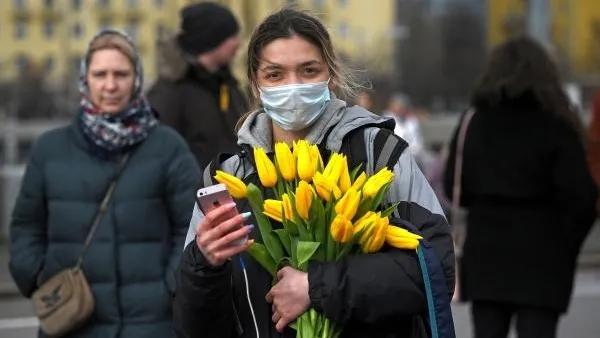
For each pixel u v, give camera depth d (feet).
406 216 10.72
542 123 19.45
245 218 10.10
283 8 11.51
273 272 10.70
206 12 21.94
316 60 10.92
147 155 16.20
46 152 16.30
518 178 19.53
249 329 10.80
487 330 20.35
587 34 142.61
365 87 12.00
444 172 20.79
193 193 16.24
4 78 107.96
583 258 50.11
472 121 20.24
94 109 16.28
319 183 10.39
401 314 10.28
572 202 19.24
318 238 10.48
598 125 27.53
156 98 22.06
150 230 16.02
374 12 125.90
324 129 11.03
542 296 19.38
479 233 19.92
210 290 10.40
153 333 15.75
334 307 10.20
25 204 16.31
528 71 19.47
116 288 15.76
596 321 35.60
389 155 10.85
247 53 11.27
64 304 15.49
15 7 109.91
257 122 11.34
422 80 194.18
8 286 43.16
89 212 15.92
